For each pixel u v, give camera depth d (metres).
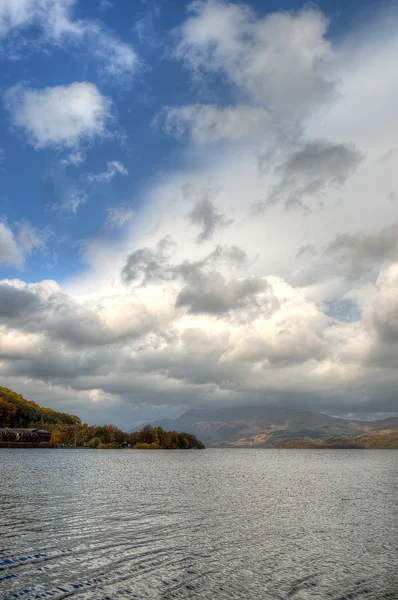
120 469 146.38
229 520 55.78
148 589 30.91
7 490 78.50
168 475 128.38
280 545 43.53
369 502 75.75
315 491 93.12
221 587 31.70
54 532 45.88
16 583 31.36
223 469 169.75
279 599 29.83
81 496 73.38
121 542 42.69
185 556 38.69
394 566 37.53
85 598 29.11
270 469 176.38
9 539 42.56
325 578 34.22
